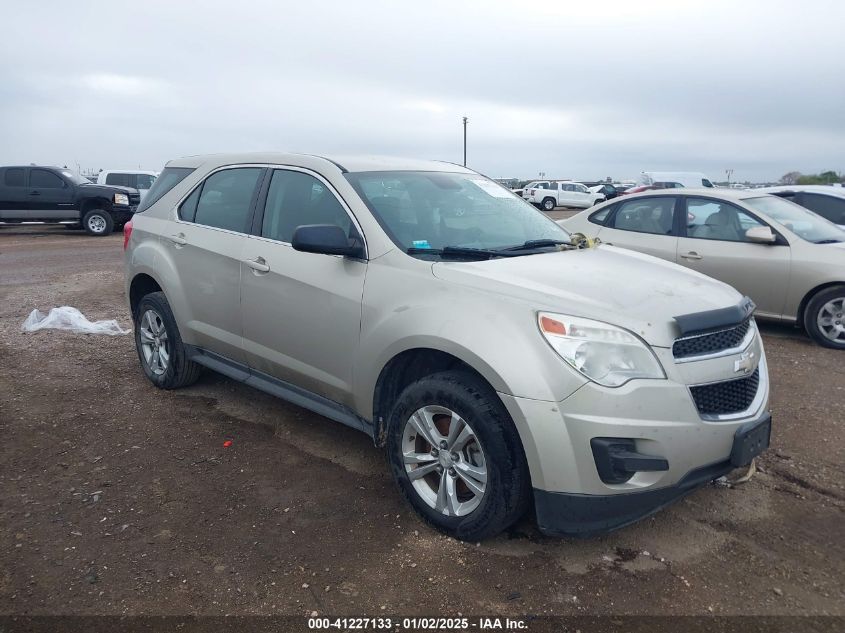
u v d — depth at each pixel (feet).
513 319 10.09
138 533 11.18
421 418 11.11
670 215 26.11
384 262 12.02
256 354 14.53
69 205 63.98
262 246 14.25
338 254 12.20
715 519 11.67
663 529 11.33
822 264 22.49
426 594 9.62
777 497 12.42
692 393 9.82
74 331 24.26
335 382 12.80
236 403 17.13
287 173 14.57
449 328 10.50
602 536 11.09
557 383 9.53
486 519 10.28
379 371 11.73
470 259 11.89
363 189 13.16
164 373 17.63
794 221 24.52
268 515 11.78
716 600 9.52
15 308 28.55
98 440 14.85
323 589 9.75
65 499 12.27
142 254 17.40
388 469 13.57
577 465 9.49
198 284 15.80
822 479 13.12
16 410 16.44
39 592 9.62
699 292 11.16
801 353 22.02
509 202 15.33
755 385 11.00
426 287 11.27
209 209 16.21
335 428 15.65
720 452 10.04
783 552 10.68
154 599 9.51
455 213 13.71
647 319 9.87
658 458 9.47
